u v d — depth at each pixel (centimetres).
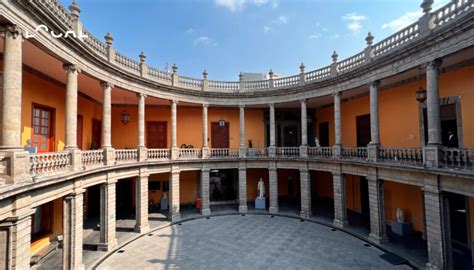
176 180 2005
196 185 2502
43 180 879
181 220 1981
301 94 2055
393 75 1358
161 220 1967
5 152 776
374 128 1478
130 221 1953
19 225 802
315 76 1989
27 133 1259
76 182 1156
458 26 988
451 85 1314
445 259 1070
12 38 812
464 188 988
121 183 2362
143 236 1652
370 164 1458
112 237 1457
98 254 1355
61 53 1073
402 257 1265
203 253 1379
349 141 2142
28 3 839
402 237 1524
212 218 2044
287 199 2614
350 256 1307
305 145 2020
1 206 734
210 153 2220
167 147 2414
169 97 2008
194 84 2195
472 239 1259
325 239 1555
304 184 2017
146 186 1792
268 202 2519
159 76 1959
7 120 797
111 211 1466
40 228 1413
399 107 1636
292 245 1470
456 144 1301
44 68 1289
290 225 1845
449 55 1079
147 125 2392
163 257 1334
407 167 1208
